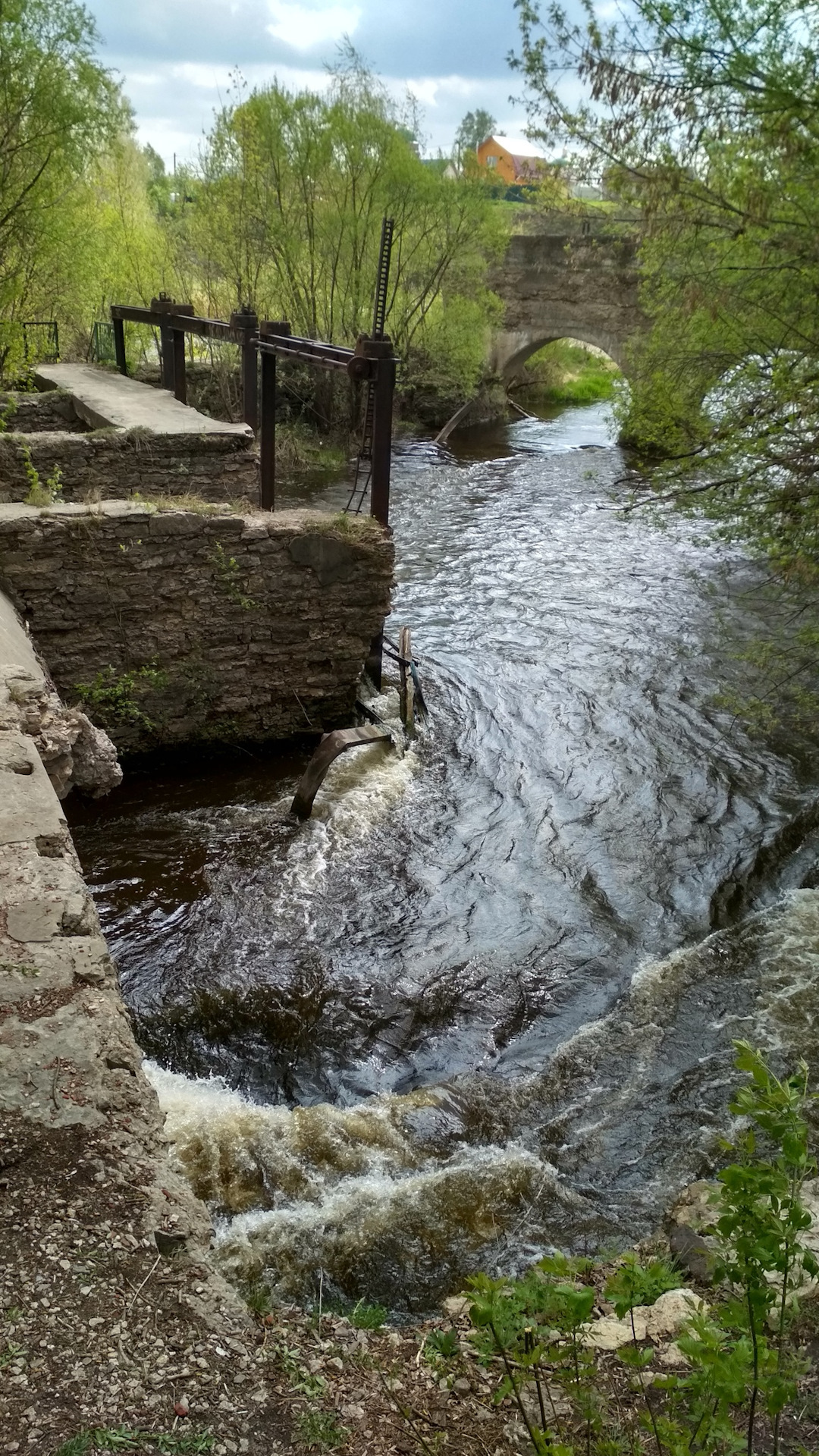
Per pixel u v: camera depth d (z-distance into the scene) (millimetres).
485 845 8336
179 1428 2162
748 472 7555
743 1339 2072
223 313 24484
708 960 6895
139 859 7832
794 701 11188
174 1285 2490
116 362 18766
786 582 8875
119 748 9367
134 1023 6059
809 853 8422
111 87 14375
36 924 3588
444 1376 2660
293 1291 4223
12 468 11242
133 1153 2809
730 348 8352
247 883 7570
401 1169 5008
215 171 22344
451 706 10891
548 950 7043
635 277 25828
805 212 6707
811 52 5785
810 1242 3555
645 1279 2191
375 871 7871
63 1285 2443
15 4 13047
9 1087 2928
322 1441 2246
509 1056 6047
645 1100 5582
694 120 6242
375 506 10109
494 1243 4539
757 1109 1888
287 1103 5609
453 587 14844
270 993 6410
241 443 12312
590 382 37281
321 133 22203
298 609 9641
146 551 8875
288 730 10109
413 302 26297
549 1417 2555
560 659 12297
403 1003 6410
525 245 27125
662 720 10773
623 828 8703
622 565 16125
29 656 7215
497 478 22203
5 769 4621
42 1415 2137
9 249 15609
